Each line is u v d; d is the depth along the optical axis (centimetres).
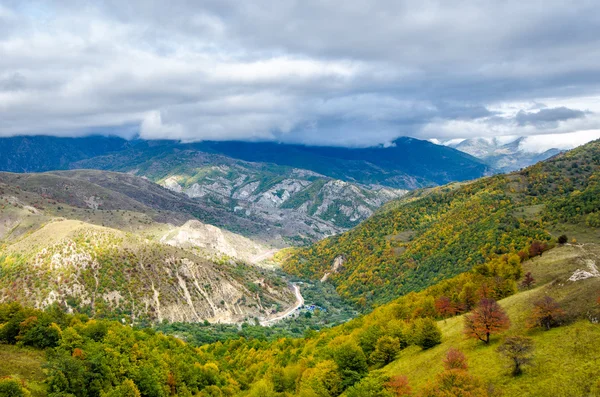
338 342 12200
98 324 12150
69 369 8906
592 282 8769
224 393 12175
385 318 13400
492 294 11950
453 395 7000
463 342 9712
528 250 15788
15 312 11131
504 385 7388
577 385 6631
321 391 9325
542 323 8456
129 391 9231
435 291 14900
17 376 8731
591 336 7450
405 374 9488
